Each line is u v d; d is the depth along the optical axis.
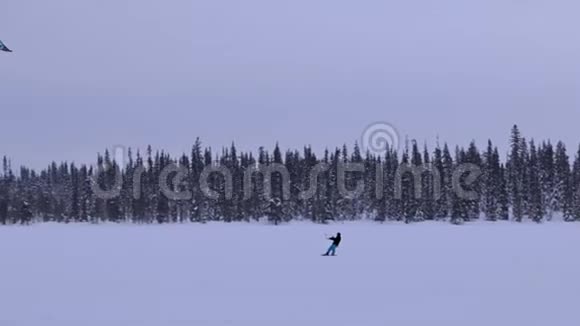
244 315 19.56
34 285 27.16
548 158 134.12
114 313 20.03
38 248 52.56
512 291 23.94
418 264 35.16
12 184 151.88
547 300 21.67
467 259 37.78
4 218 144.75
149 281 28.28
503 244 52.25
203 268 33.97
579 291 23.73
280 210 125.62
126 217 141.88
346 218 133.88
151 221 137.88
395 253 43.72
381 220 129.38
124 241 63.66
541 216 126.56
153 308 20.95
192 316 19.45
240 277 29.64
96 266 35.44
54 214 152.25
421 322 18.20
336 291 24.64
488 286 25.42
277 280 28.42
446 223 123.50
